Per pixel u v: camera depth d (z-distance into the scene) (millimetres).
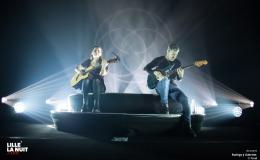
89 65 9555
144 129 8961
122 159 8141
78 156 8102
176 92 9438
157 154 8102
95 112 8914
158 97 9406
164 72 9383
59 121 9227
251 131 10609
